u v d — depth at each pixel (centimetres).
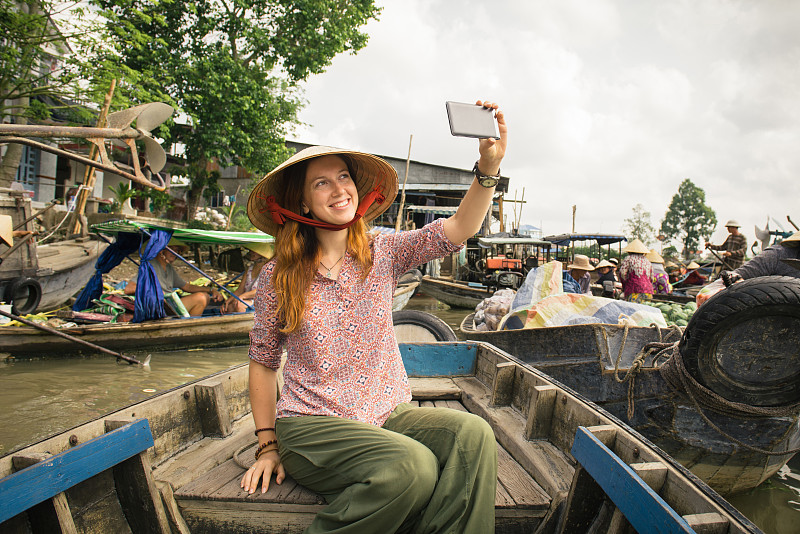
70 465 137
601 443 147
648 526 117
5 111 1112
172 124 1319
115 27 1056
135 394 472
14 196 743
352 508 142
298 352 172
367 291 172
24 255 708
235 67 1384
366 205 177
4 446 351
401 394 181
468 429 151
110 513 162
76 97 1055
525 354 409
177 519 167
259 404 183
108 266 729
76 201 952
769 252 404
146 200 1941
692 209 6769
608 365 359
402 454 143
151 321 650
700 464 320
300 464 164
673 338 364
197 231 689
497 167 165
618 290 1118
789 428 291
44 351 590
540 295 493
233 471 189
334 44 1505
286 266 169
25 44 980
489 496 144
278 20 1484
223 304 790
